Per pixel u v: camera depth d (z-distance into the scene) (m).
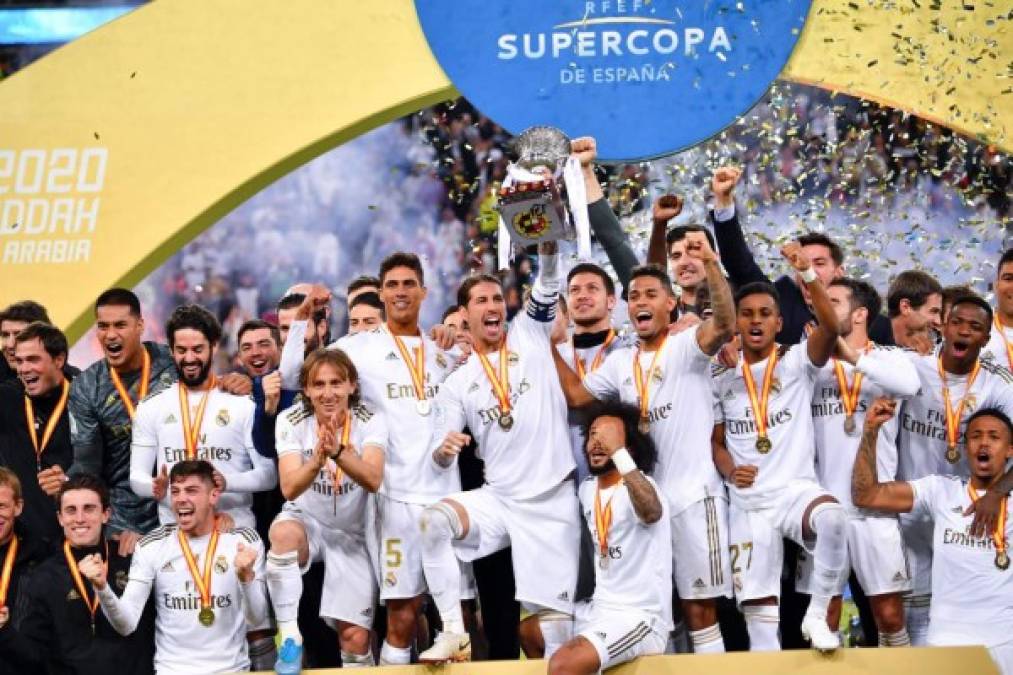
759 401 8.29
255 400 8.42
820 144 13.34
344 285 15.09
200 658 7.97
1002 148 10.81
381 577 8.19
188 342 8.42
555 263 8.08
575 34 11.02
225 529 8.16
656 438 8.17
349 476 7.91
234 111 11.08
